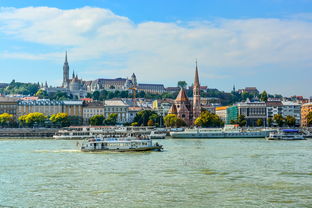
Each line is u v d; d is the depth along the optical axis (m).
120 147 186.75
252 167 133.88
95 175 120.06
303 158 156.50
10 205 88.25
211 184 106.94
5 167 135.62
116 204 88.62
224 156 164.00
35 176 118.69
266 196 94.75
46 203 89.62
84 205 88.06
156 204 88.44
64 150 193.75
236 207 86.00
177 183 108.38
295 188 102.50
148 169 130.62
